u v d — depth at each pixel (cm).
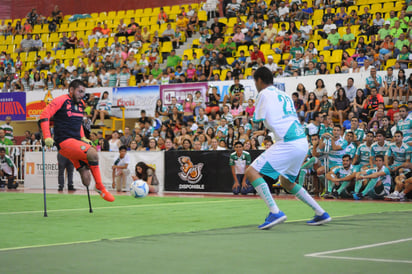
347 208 794
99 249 376
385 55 1545
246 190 1162
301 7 1934
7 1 2686
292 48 1688
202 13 2180
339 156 1097
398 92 1398
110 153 1343
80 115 701
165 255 349
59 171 1327
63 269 300
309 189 1178
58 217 641
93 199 982
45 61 2208
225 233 471
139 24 2323
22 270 297
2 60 2288
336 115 1386
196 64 1858
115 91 1781
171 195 1152
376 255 346
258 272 290
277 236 449
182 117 1605
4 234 477
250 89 1562
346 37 1716
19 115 1942
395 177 1036
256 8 2014
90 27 2444
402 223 558
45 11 2647
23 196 1065
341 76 1468
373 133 1127
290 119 523
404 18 1677
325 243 407
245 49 1875
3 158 1427
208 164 1241
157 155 1295
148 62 1975
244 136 1361
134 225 552
